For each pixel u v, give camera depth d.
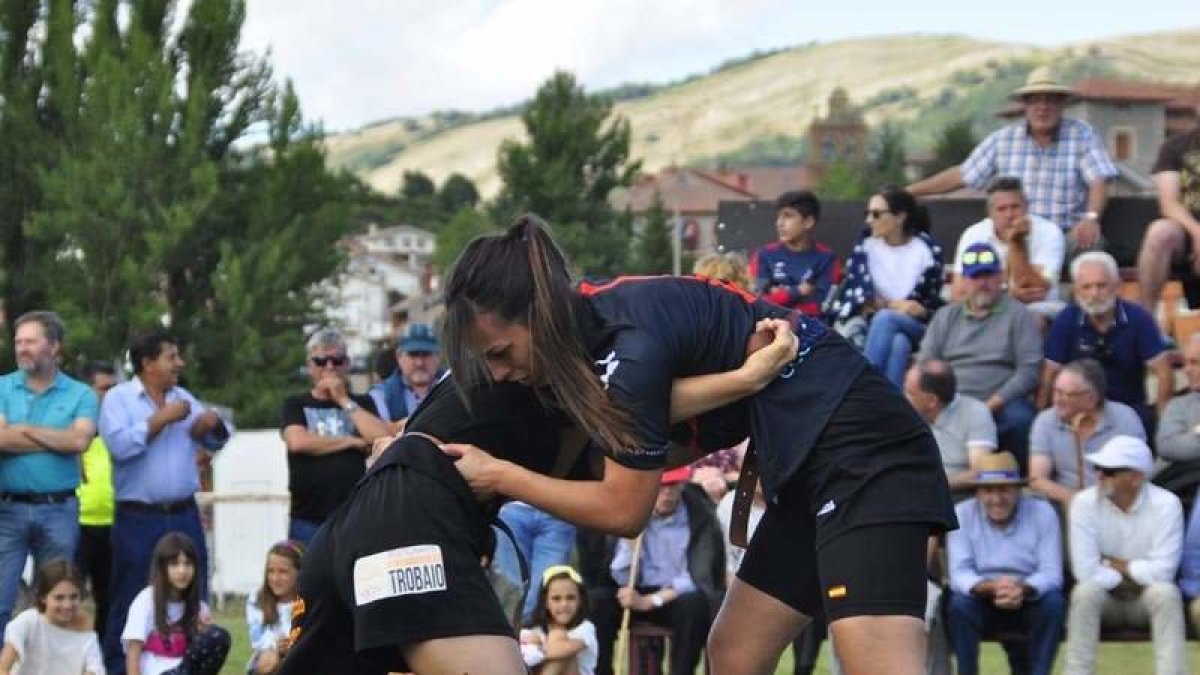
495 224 49.78
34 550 11.32
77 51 34.38
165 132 33.28
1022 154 13.32
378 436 11.34
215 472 18.38
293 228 34.41
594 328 5.62
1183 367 11.91
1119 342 11.32
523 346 5.51
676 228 57.16
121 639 11.59
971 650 10.26
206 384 33.44
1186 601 10.17
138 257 33.09
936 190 13.89
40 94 34.66
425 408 5.91
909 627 5.70
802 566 6.22
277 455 18.38
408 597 5.53
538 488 5.61
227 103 35.38
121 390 11.63
